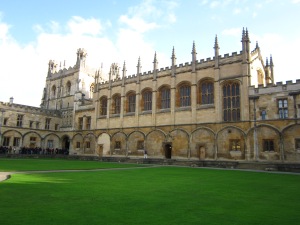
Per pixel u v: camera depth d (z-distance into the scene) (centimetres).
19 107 6138
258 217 900
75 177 1991
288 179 2112
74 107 6731
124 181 1795
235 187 1602
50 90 8088
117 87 5934
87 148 6250
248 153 3831
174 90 4866
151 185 1620
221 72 4338
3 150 5397
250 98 3947
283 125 3600
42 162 3947
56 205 1016
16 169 2558
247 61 4072
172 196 1255
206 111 4397
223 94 4288
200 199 1198
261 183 1822
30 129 6275
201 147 4375
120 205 1038
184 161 4103
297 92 3528
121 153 5491
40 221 802
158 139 4944
